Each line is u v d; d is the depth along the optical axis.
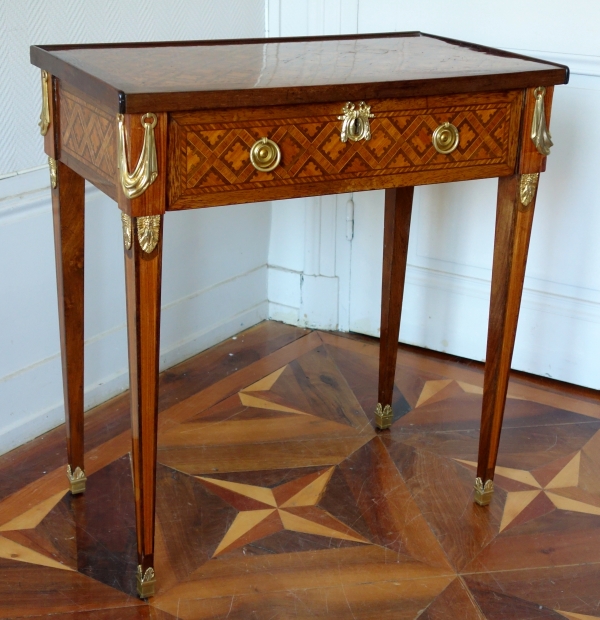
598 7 1.80
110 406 1.91
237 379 2.06
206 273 2.17
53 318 1.77
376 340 2.30
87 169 1.24
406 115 1.26
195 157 1.13
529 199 1.39
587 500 1.61
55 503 1.55
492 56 1.45
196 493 1.59
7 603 1.31
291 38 1.59
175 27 1.91
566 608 1.33
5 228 1.62
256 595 1.34
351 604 1.32
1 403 1.69
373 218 2.20
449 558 1.44
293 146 1.20
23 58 1.60
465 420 1.89
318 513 1.55
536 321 2.09
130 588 1.35
